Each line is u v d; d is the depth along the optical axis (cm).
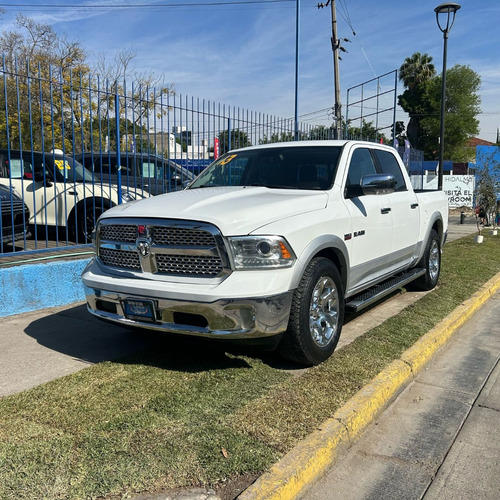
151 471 267
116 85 690
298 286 389
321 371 412
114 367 411
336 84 2186
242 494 252
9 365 420
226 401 350
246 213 379
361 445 336
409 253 636
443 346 538
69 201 773
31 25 2748
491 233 1600
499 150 2308
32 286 583
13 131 752
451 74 5647
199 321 367
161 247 382
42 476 260
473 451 331
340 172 488
